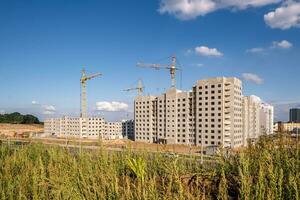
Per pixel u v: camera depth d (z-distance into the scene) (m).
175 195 8.25
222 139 65.06
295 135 10.73
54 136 103.56
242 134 71.94
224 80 66.19
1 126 132.25
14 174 15.84
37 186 12.58
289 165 8.19
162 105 77.56
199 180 9.26
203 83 68.75
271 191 7.16
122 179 11.70
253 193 7.65
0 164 17.48
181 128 72.94
